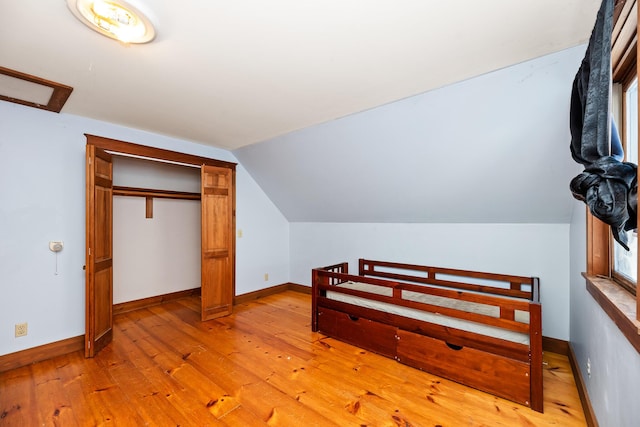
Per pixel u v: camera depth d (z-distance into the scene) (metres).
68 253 2.75
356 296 2.88
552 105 1.93
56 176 2.69
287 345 2.88
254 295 4.46
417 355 2.42
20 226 2.50
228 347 2.83
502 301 2.06
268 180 4.27
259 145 3.69
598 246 1.84
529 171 2.36
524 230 2.84
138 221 4.08
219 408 1.93
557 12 1.37
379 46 1.64
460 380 2.20
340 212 4.11
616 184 1.00
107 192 2.94
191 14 1.37
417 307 2.46
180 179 4.48
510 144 2.25
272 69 1.90
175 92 2.25
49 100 2.39
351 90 2.21
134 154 3.14
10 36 1.55
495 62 1.81
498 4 1.32
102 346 2.80
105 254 2.89
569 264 2.62
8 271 2.45
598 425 1.56
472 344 2.16
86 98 2.37
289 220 5.00
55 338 2.66
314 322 3.21
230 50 1.68
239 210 4.27
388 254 3.83
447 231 3.32
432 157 2.66
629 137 1.43
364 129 2.75
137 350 2.76
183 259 4.55
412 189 3.10
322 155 3.31
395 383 2.22
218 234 3.70
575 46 1.64
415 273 3.55
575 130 1.27
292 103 2.44
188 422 1.80
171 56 1.75
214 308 3.62
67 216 2.75
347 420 1.81
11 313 2.45
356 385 2.19
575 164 2.15
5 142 2.44
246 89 2.19
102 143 2.91
